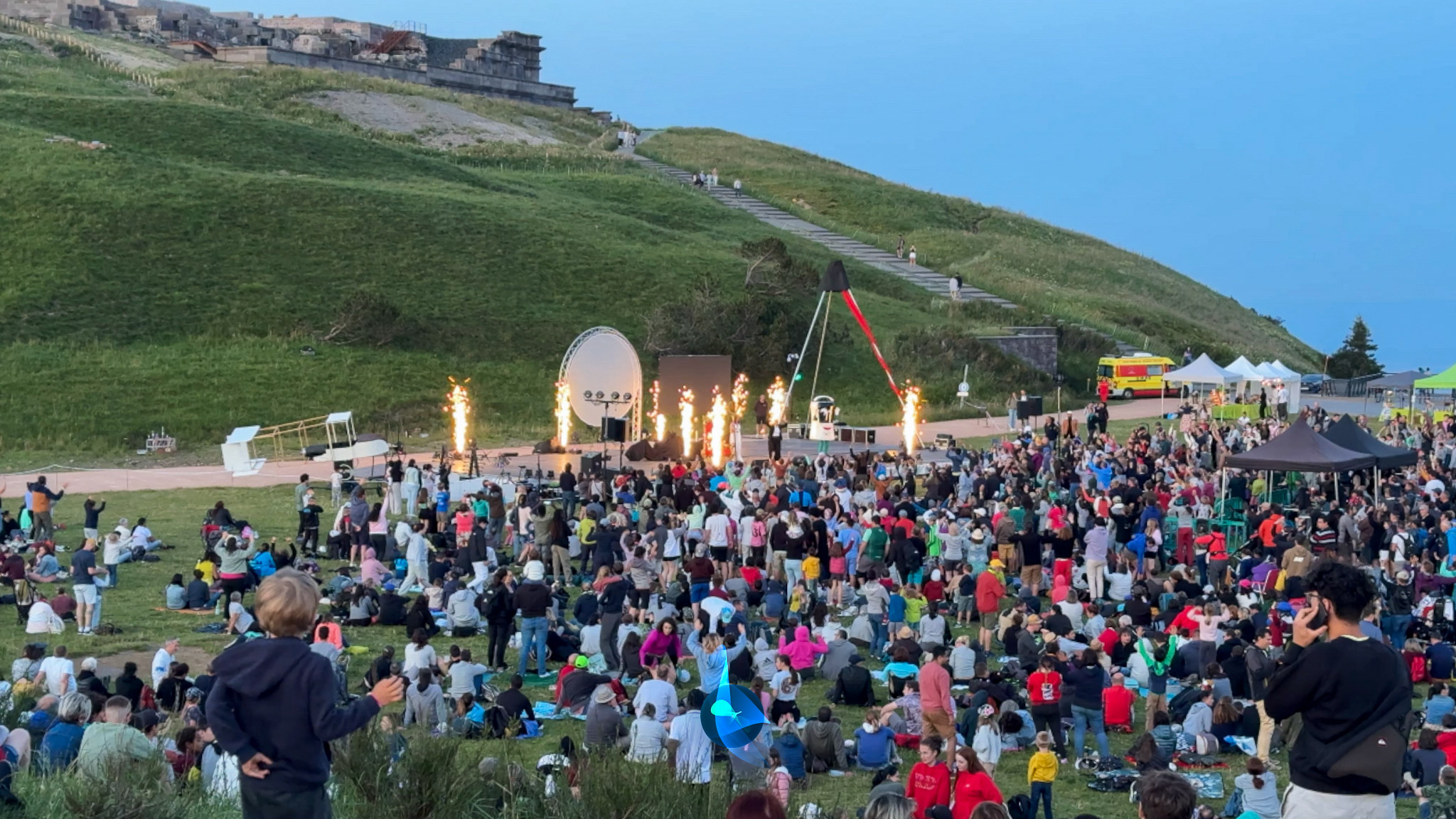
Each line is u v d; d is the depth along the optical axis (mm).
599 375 51438
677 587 28266
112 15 154375
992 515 33062
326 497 43344
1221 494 38156
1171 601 25703
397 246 80938
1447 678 23188
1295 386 63375
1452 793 12562
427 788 10344
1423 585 27688
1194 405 63250
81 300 68188
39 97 98125
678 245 91812
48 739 14070
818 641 24281
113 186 80188
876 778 17094
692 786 10930
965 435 61469
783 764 17703
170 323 68188
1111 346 86688
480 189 100375
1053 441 53281
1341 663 6418
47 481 46562
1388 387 63281
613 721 17438
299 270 76250
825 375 73562
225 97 125312
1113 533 32000
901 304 88750
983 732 18469
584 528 31453
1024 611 25734
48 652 23578
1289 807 6664
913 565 29531
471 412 62812
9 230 73688
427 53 177250
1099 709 19484
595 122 157000
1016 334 81500
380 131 124125
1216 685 20406
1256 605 25312
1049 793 16625
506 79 179000
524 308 76688
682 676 22984
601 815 10492
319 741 6855
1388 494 36062
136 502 42250
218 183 83500
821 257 99625
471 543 30125
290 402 61219
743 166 138125
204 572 28047
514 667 24078
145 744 12930
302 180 87562
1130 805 17859
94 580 25625
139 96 117125
